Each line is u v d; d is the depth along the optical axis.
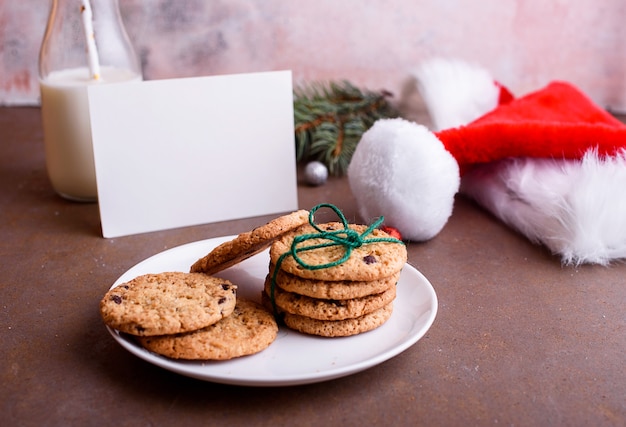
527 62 0.85
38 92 0.85
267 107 0.58
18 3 0.81
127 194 0.56
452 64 0.69
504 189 0.59
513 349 0.44
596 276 0.52
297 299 0.43
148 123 0.55
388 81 0.85
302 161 0.71
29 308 0.48
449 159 0.54
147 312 0.40
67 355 0.43
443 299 0.49
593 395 0.41
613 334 0.46
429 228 0.55
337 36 0.83
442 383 0.41
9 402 0.40
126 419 0.39
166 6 0.81
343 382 0.41
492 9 0.83
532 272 0.52
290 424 0.38
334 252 0.44
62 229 0.58
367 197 0.54
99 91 0.54
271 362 0.41
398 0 0.82
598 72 0.85
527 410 0.39
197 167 0.57
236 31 0.82
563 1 0.82
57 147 0.60
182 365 0.39
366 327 0.43
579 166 0.55
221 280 0.44
